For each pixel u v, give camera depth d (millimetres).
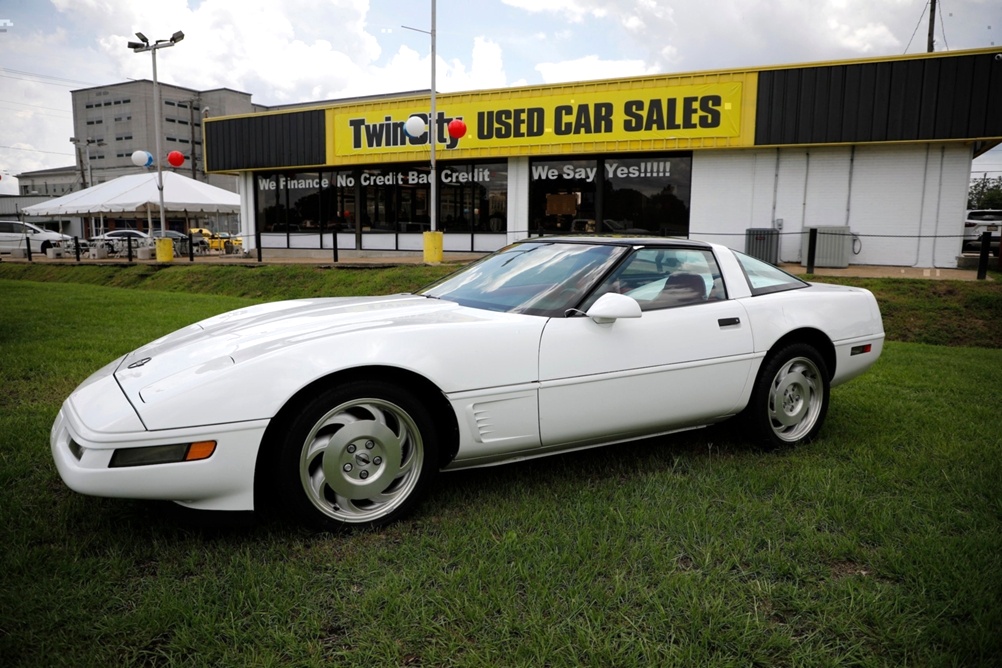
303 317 3307
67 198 24609
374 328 2943
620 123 16250
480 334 3039
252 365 2652
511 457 3215
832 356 4230
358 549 2684
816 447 3992
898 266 15016
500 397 3047
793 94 14750
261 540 2752
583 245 3842
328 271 15672
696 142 15633
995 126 13461
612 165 17094
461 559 2586
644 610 2270
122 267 19078
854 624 2215
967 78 13508
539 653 2023
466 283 3949
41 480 3287
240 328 3238
